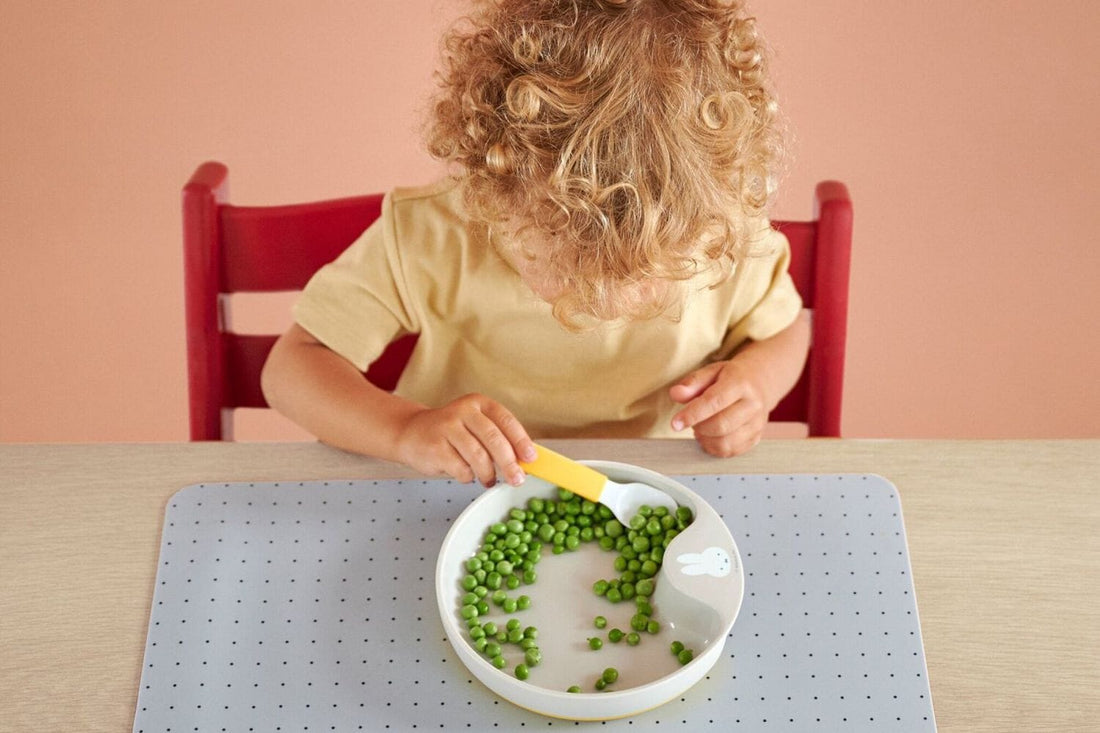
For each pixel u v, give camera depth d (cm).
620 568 96
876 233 207
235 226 121
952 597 94
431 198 117
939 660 89
